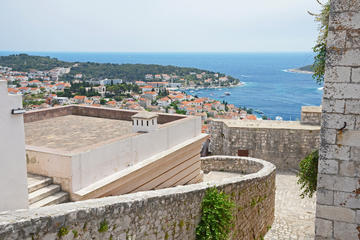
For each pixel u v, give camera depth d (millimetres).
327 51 5625
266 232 11336
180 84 196375
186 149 10508
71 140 9742
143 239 6293
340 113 5680
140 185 8578
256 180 10359
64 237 4773
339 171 5840
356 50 5441
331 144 5824
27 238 4301
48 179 6793
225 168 16266
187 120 11008
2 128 5430
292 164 18766
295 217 12516
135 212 6062
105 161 7453
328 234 6086
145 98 97500
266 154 19000
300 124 19688
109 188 7270
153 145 9156
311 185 10195
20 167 5781
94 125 12172
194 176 11625
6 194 5551
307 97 170625
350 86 5555
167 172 9797
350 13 5398
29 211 4746
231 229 8836
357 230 5891
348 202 5871
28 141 9633
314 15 7980
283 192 15391
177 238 7277
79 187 6793
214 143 20672
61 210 4887
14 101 5609
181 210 7359
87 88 100000
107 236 5496
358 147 5656
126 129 11383
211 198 8070
